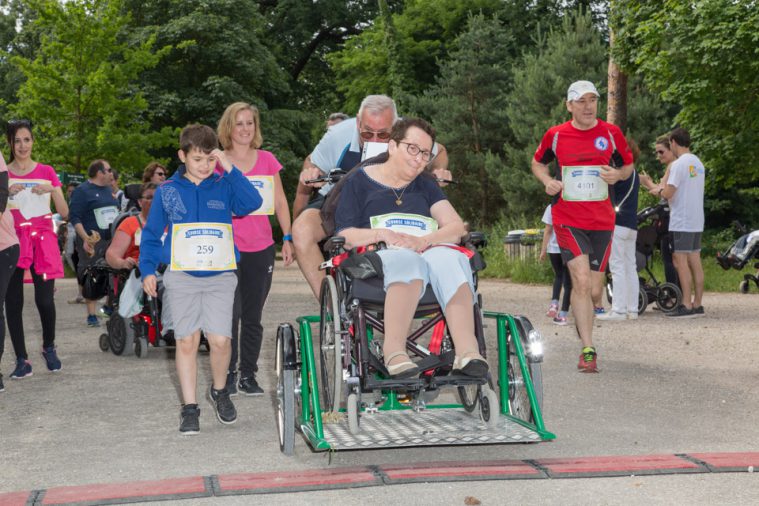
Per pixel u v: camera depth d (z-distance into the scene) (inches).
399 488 160.7
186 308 215.6
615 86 892.0
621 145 291.9
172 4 1523.1
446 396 258.4
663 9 810.2
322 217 206.2
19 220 301.7
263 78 1590.8
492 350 314.5
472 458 185.5
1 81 1798.7
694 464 172.1
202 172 212.4
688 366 299.0
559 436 202.8
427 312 193.5
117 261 348.2
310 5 1849.2
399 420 201.8
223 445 202.8
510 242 775.7
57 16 1070.4
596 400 244.5
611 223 293.7
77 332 433.7
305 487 161.3
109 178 440.1
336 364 182.2
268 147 1514.5
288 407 191.8
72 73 1090.1
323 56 1897.1
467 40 1236.5
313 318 206.4
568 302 417.1
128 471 179.9
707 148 851.4
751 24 731.4
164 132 1140.5
